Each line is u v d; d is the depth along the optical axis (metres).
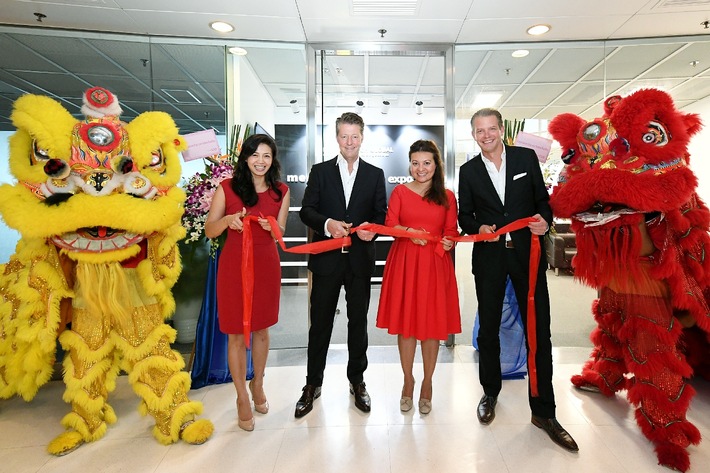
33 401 2.39
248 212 2.00
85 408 1.87
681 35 3.31
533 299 1.94
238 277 1.98
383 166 5.66
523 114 3.94
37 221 1.68
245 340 1.88
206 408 2.26
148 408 1.91
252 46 3.41
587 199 1.87
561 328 3.56
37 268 1.83
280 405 2.28
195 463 1.77
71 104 4.46
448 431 1.99
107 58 3.62
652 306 1.86
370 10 2.86
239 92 3.70
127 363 1.96
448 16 2.94
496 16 2.95
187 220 2.69
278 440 1.93
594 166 1.91
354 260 2.14
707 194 3.59
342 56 4.00
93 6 2.83
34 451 1.88
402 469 1.72
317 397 2.32
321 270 2.14
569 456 1.79
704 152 3.66
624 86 3.79
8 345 2.09
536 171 2.03
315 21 3.02
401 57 4.04
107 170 1.77
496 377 2.09
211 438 1.96
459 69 3.62
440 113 5.61
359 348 2.23
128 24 3.10
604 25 3.11
